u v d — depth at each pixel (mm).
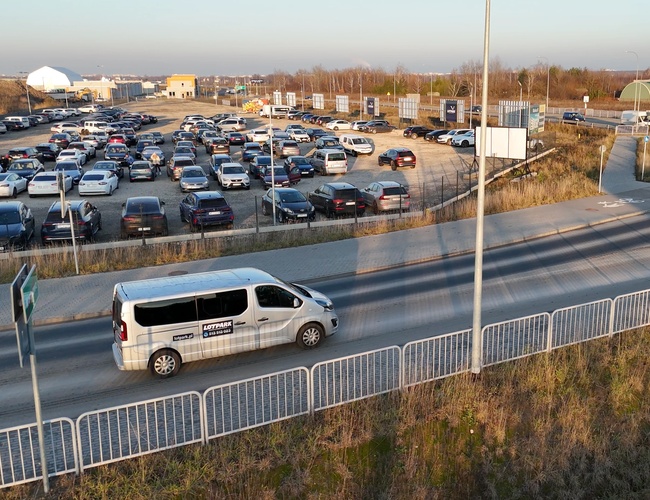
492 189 33031
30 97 105188
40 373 12117
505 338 13344
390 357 12453
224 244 22047
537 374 11727
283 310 12578
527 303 15812
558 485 9992
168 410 10375
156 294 11625
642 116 60219
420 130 58594
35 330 14750
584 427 10820
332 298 16609
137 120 69375
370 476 9430
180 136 55844
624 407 11562
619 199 29984
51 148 45500
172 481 8594
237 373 11875
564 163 38812
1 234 21438
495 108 80500
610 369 12336
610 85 114500
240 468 8930
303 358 12516
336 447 9578
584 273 18484
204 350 11906
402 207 27906
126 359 11453
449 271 19141
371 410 10297
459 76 114125
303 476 9023
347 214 27500
